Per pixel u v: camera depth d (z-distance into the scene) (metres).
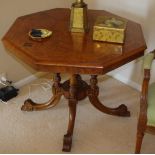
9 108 2.13
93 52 1.47
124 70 2.39
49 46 1.52
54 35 1.64
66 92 1.90
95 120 2.04
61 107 2.15
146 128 1.49
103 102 2.21
